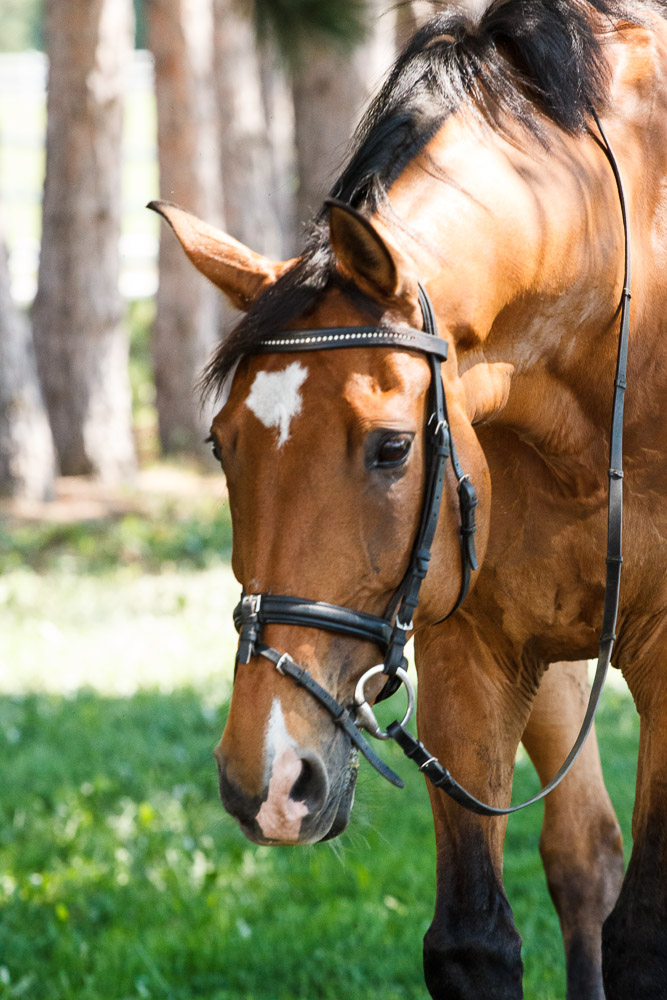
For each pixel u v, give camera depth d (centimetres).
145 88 6631
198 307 2594
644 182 502
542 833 607
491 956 492
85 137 2314
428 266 415
